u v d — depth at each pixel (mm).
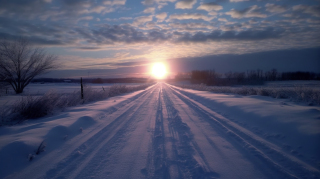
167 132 7133
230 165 4422
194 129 7473
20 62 25422
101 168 4352
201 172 4117
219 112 10750
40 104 9562
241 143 5805
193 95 21844
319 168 4152
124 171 4207
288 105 10820
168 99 18938
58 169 4312
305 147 5086
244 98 15266
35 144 5301
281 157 4738
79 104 14336
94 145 5785
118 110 12023
